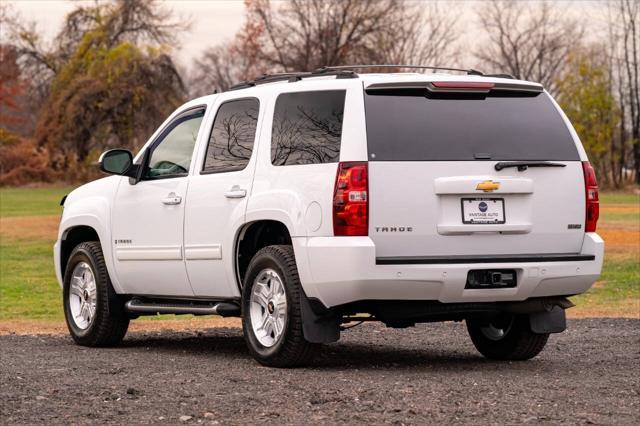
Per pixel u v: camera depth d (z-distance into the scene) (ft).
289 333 31.78
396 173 30.50
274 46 276.21
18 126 344.69
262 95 34.22
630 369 33.06
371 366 33.60
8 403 26.35
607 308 61.36
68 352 38.32
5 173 291.99
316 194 30.96
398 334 44.39
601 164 292.81
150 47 287.28
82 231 42.86
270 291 32.81
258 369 32.53
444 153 30.99
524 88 32.35
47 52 332.60
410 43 279.08
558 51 322.55
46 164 291.58
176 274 36.78
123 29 302.25
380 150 30.58
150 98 281.74
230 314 35.68
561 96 293.64
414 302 31.19
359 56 269.44
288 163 32.40
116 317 39.81
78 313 41.22
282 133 32.91
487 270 31.01
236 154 34.68
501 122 31.91
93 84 282.97
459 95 31.71
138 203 38.27
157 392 27.94
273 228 34.76
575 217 32.37
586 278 32.32
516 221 31.55
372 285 30.07
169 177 37.35
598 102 286.66
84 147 287.28
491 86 31.83
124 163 38.55
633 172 301.22
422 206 30.58
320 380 30.07
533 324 33.86
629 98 298.56
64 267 43.06
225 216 34.35
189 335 45.16
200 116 37.11
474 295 30.99
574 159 32.55
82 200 41.27
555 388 28.58
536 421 23.88
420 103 31.37
